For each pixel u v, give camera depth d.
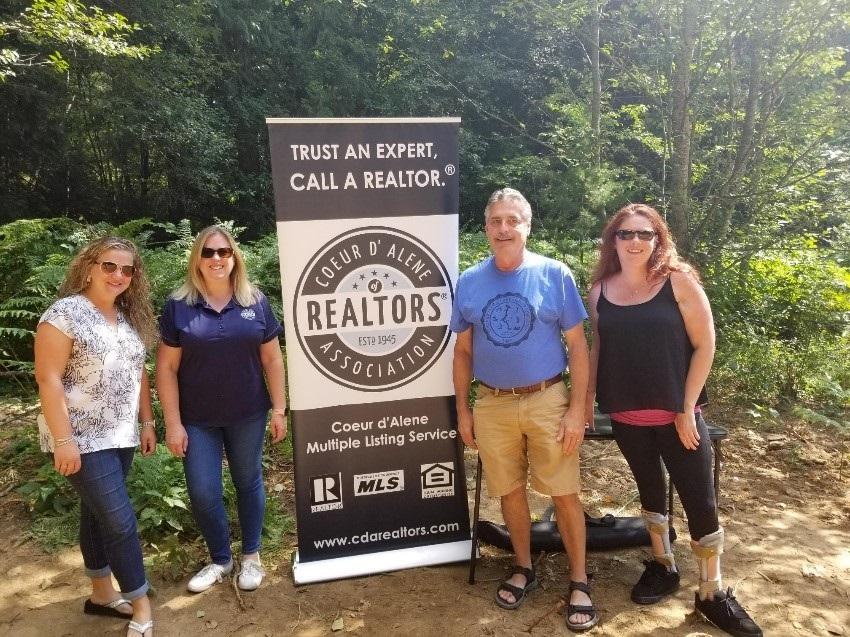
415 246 3.29
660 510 2.98
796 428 5.40
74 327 2.48
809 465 4.68
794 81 7.50
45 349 2.45
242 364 3.00
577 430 2.81
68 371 2.51
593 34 8.34
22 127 11.91
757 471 4.55
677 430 2.70
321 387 3.29
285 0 15.48
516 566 3.12
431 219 3.30
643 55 8.43
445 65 15.53
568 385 5.31
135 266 2.76
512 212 2.78
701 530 2.79
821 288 7.28
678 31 7.72
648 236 2.66
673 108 7.79
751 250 7.48
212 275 2.93
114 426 2.59
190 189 15.14
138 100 12.65
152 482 3.64
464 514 3.53
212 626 2.89
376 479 3.40
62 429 2.45
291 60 15.80
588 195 6.70
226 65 14.14
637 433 2.83
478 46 15.79
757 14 7.09
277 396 3.21
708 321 2.64
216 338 2.93
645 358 2.69
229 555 3.25
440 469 3.47
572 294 2.85
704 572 2.83
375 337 3.31
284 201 3.13
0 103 11.45
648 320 2.67
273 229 15.59
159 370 2.97
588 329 5.95
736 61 7.96
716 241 7.59
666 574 3.07
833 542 3.59
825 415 5.74
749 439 5.12
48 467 3.97
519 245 2.81
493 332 2.84
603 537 3.46
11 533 3.62
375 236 3.24
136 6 11.76
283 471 4.42
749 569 3.31
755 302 7.23
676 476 2.79
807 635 2.79
